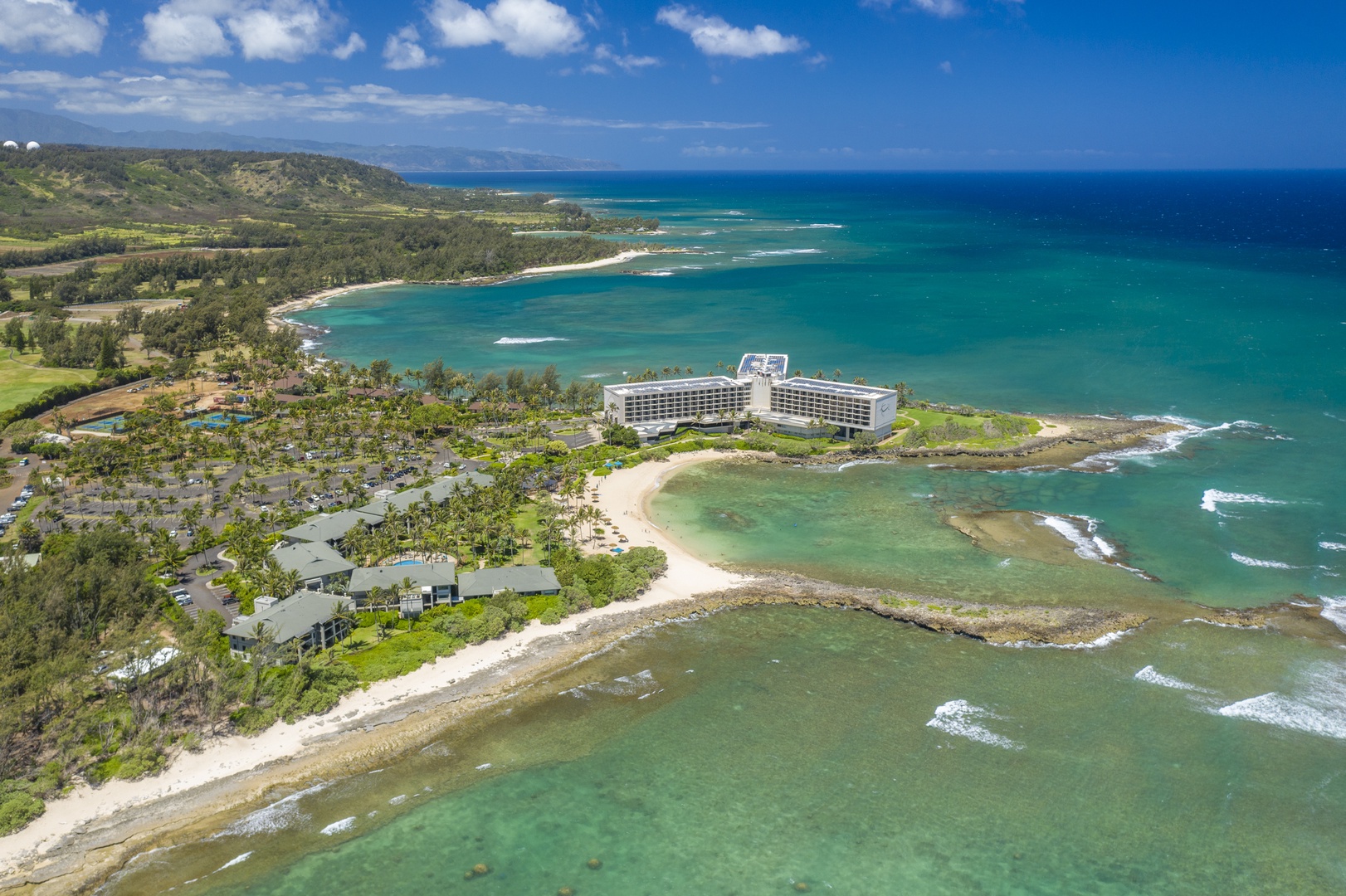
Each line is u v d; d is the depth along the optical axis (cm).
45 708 13612
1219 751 13375
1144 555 19775
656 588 18188
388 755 13225
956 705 14475
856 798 12462
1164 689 14862
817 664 15662
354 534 18700
